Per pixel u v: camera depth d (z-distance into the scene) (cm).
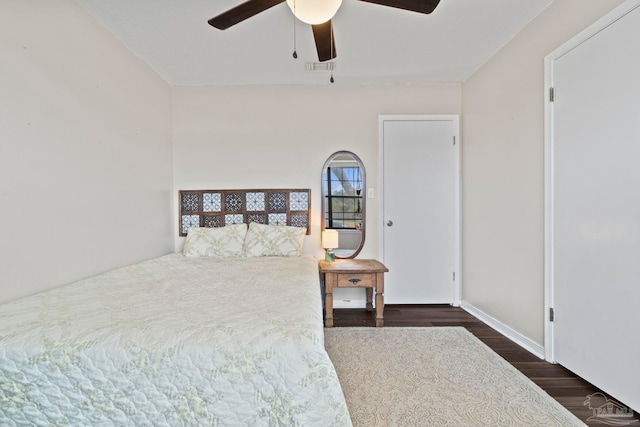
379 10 200
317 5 153
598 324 164
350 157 323
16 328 119
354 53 257
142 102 267
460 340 235
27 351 108
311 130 323
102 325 122
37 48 167
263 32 225
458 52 257
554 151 194
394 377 183
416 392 168
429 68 287
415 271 324
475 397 163
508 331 242
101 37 215
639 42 142
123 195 241
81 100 197
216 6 195
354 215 323
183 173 325
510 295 240
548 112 198
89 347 110
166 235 309
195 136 323
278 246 291
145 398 108
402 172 324
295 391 106
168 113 314
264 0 150
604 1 159
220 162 324
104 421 107
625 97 148
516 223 233
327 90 322
